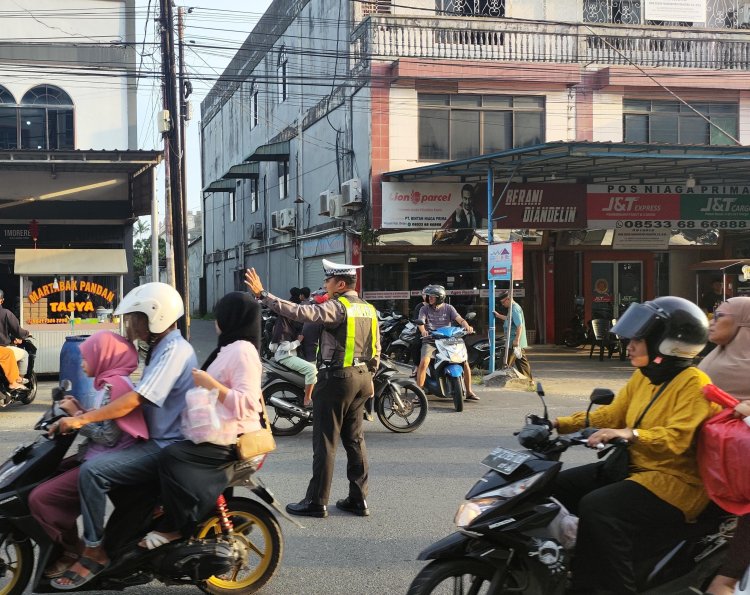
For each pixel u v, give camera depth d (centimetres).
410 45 1912
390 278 2000
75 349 972
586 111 1966
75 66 1830
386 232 1939
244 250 3241
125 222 1836
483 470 756
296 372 927
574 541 363
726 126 2023
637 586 361
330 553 525
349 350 596
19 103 1848
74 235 1811
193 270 4425
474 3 2067
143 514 407
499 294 2062
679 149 1488
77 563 397
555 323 2156
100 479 391
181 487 397
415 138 1889
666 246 2111
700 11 2177
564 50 1986
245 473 421
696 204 1941
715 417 354
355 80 1977
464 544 352
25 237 1780
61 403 412
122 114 1909
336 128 2142
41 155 1470
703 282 2017
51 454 404
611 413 398
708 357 450
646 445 352
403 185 1853
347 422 614
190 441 405
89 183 1803
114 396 400
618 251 2175
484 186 1869
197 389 404
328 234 2180
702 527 367
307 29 2380
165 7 1449
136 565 403
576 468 402
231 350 423
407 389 961
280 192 2723
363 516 609
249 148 3125
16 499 391
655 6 2161
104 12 1891
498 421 1035
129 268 1834
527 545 349
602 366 1755
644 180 1908
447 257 2022
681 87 1981
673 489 357
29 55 1842
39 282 1443
